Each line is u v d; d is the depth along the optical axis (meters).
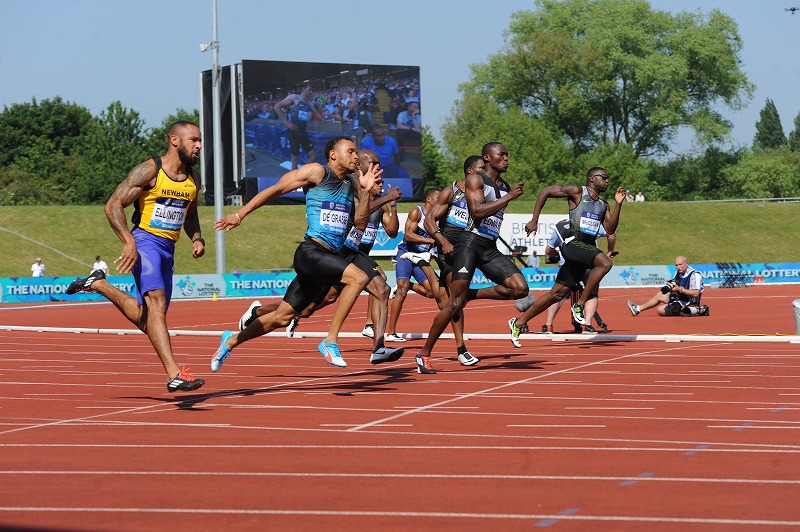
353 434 14.66
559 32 163.75
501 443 13.80
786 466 12.11
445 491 10.91
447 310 22.23
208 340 34.25
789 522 9.50
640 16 165.75
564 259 28.16
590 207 27.97
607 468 12.06
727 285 85.88
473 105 170.50
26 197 156.88
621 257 108.94
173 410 17.39
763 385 19.70
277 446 13.76
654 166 179.38
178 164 17.88
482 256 22.45
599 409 16.84
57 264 91.44
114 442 14.20
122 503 10.47
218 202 77.94
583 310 29.95
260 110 99.00
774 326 36.50
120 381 22.19
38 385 21.45
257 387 20.61
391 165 104.44
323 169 18.61
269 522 9.65
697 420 15.57
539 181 157.62
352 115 102.69
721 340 29.23
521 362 24.55
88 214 101.94
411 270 31.25
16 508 10.27
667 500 10.41
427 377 21.81
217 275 76.88
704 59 162.50
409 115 105.00
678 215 121.31
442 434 14.59
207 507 10.27
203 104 105.38
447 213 23.19
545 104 171.12
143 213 17.80
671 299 43.78
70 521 9.74
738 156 177.00
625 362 24.12
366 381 21.31
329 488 11.11
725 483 11.19
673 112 162.88
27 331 40.38
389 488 11.09
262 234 102.00
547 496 10.63
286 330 34.59
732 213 123.44
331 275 18.41
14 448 13.78
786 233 119.69
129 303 17.81
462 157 164.00
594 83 163.12
